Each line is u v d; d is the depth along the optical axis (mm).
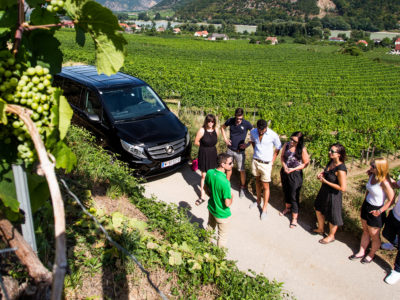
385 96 34969
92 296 2791
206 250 3967
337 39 180000
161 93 24047
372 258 4992
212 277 3490
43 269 1557
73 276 2875
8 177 1505
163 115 7371
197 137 6035
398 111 24156
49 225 3215
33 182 1605
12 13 1485
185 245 3824
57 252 892
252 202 6480
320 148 11969
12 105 1194
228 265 3820
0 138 1391
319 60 85000
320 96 31953
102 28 1396
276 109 22094
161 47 97688
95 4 1287
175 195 6414
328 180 5043
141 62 47219
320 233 5551
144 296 3035
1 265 2377
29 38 1569
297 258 4969
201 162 6094
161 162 6574
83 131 6477
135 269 3287
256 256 4938
